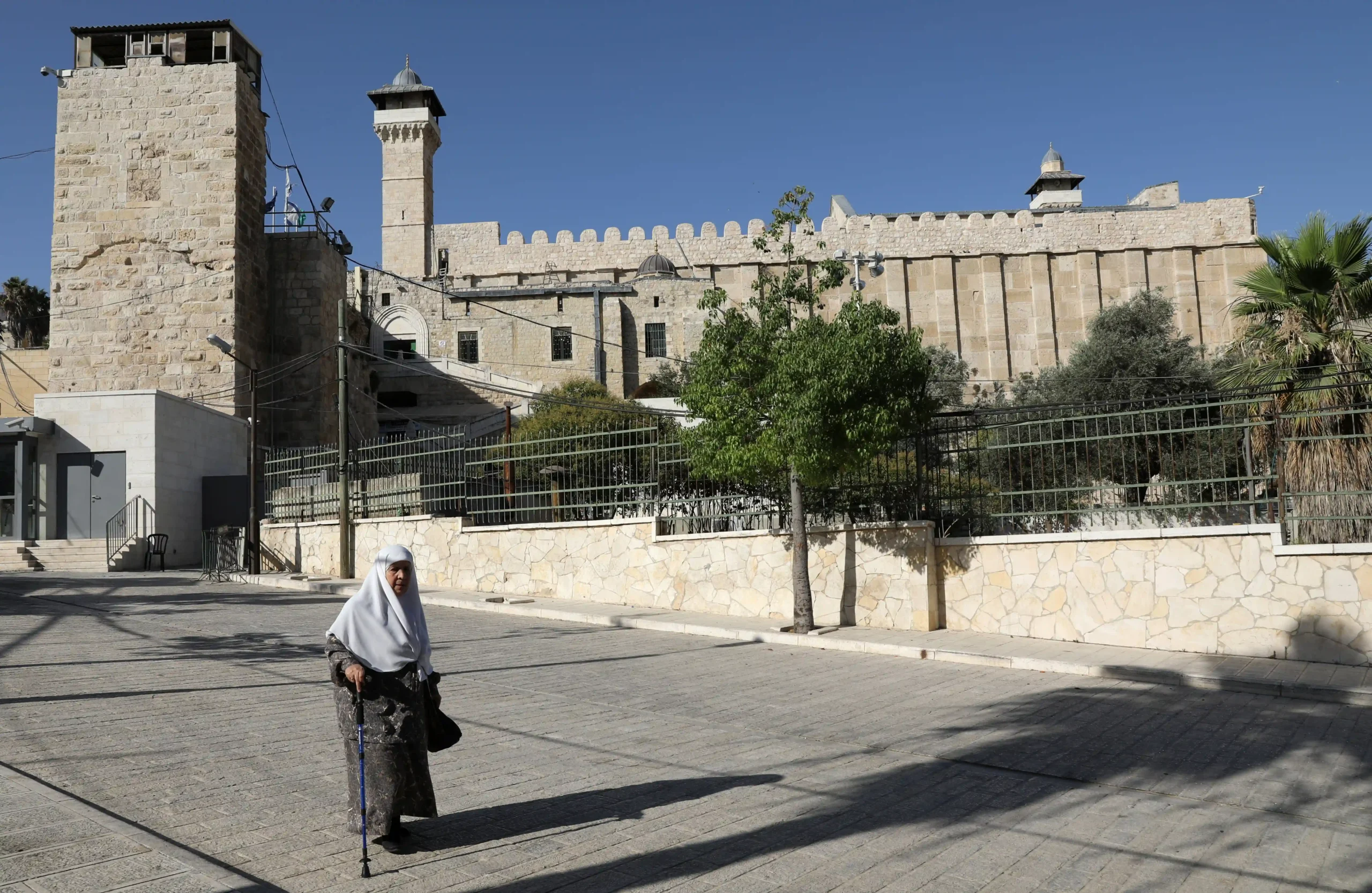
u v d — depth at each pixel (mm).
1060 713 8750
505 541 18578
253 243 40812
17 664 9891
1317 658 10859
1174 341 37750
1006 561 13047
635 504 16906
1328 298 12500
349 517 21188
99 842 4656
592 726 7996
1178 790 6281
